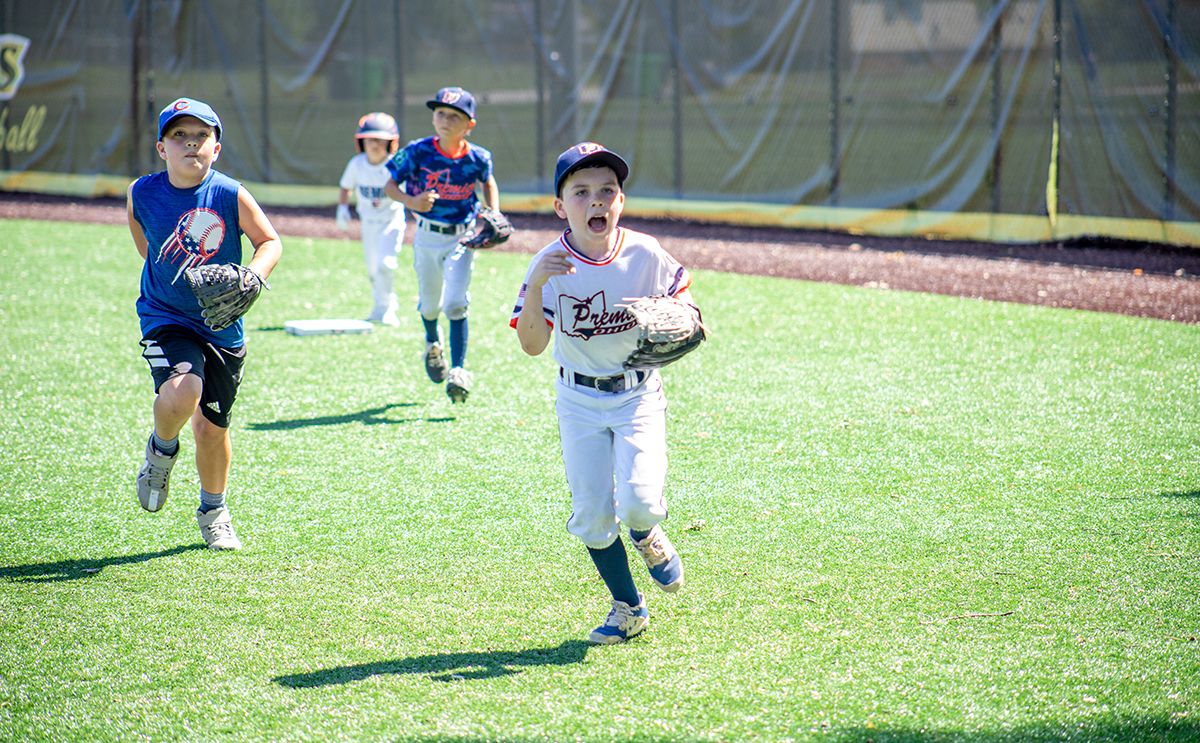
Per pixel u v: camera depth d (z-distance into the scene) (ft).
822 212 88.74
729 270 70.69
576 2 97.14
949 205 82.79
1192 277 64.03
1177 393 39.68
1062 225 78.33
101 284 65.21
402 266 73.61
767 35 89.40
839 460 32.83
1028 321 53.16
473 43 102.27
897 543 26.27
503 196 102.78
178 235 24.30
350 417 38.19
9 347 48.44
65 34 119.85
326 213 104.37
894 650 20.76
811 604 22.90
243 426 37.01
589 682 19.71
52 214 102.12
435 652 20.99
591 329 20.84
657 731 18.01
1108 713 18.38
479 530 27.61
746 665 20.26
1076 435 34.86
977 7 79.77
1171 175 74.38
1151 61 74.13
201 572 24.99
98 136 120.06
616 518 21.33
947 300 59.11
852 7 85.10
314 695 19.35
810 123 88.63
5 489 30.68
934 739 17.62
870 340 49.70
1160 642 20.90
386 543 26.73
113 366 45.24
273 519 28.43
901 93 84.07
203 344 25.00
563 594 23.71
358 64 107.24
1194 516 27.61
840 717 18.35
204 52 114.21
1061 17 76.38
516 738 17.88
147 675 20.18
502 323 54.75
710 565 25.12
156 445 24.76
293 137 111.04
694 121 94.12
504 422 37.52
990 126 80.07
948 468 31.91
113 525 28.02
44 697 19.44
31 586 24.22
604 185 20.18
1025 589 23.47
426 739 17.89
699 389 41.45
